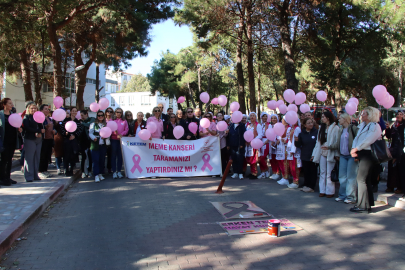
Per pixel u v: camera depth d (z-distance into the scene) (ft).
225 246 14.97
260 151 32.89
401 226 17.83
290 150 28.40
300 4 51.31
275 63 77.77
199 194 25.39
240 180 32.12
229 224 18.04
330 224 18.22
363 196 20.38
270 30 59.16
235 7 56.34
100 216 19.39
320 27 57.62
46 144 29.86
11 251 14.12
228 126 35.73
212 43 67.82
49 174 29.71
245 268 12.74
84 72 72.38
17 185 25.52
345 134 22.91
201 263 13.15
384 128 25.72
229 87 146.20
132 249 14.53
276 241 15.64
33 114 26.45
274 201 23.47
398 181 23.73
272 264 13.12
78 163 41.32
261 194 25.68
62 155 30.71
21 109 111.65
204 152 34.32
